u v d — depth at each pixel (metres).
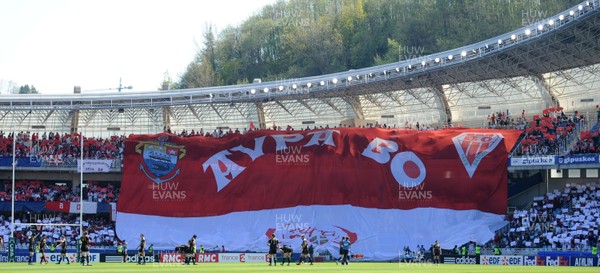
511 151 92.00
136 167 94.12
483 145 90.44
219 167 93.62
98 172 104.94
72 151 106.00
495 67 96.31
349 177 91.44
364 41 190.00
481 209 89.38
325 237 89.62
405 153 91.44
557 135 93.75
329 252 88.88
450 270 58.19
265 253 85.44
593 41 87.69
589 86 99.50
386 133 92.94
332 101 110.06
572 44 89.12
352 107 110.69
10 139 106.50
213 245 90.31
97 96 106.00
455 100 106.69
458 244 86.50
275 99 107.19
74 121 114.25
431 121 108.56
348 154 92.19
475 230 87.50
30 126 114.50
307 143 93.12
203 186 93.44
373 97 108.31
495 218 88.88
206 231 91.81
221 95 106.00
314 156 92.62
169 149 94.31
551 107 102.12
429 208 89.75
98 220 102.00
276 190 92.38
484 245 86.25
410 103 108.94
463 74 98.44
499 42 90.12
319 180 91.88
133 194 93.75
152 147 94.38
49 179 107.25
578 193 89.56
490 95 104.38
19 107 105.56
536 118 98.44
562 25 84.38
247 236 90.62
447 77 99.56
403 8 188.88
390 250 87.62
